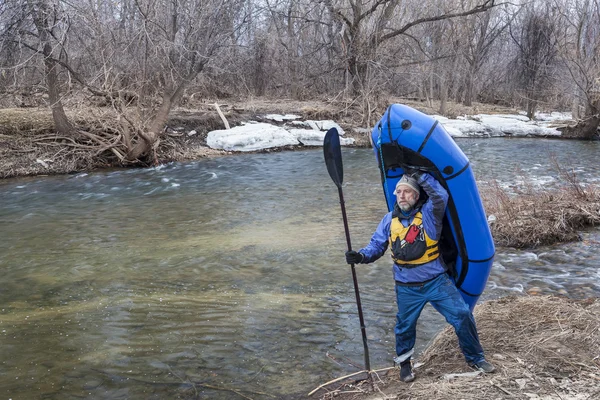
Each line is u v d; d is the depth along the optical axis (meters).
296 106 23.89
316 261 7.29
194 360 4.68
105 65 15.00
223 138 18.50
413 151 3.92
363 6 25.31
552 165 14.96
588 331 4.35
